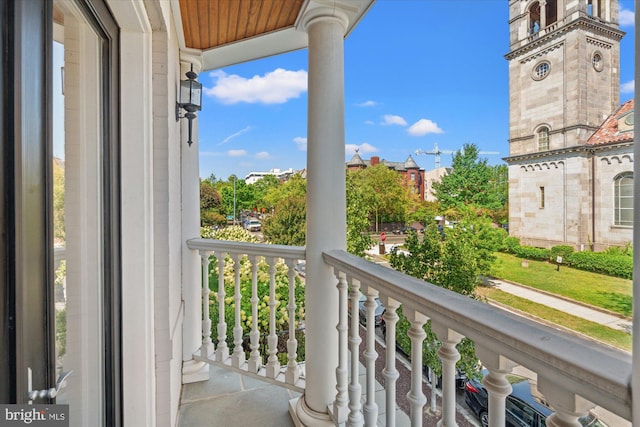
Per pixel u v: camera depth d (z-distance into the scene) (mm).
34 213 633
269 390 2150
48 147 691
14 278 575
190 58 2404
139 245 1234
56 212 817
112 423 1135
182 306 2215
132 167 1219
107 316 1124
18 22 576
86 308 1027
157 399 1453
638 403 427
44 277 676
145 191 1248
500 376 671
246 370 2070
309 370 1713
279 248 1911
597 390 480
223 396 2082
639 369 430
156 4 1258
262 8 1895
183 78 2416
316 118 1684
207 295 2262
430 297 870
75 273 956
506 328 636
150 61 1274
